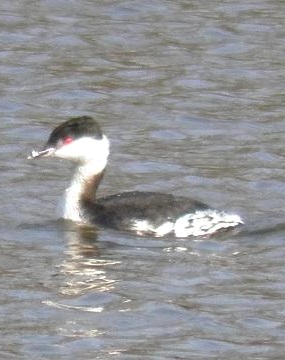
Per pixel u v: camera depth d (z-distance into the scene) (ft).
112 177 65.46
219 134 72.28
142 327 48.78
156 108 75.77
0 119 73.41
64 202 59.21
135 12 90.43
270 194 63.62
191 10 90.94
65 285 52.16
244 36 86.89
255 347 47.34
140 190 63.77
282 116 75.00
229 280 52.95
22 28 87.15
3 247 56.03
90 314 49.62
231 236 57.41
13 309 49.90
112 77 80.43
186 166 67.15
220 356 46.65
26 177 64.90
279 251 55.93
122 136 71.41
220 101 77.15
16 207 60.85
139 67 82.02
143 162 67.51
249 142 71.05
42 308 49.98
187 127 73.15
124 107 75.92
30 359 46.01
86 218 58.49
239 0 92.43
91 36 86.48
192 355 46.65
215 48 85.20
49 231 57.82
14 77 79.77
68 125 59.26
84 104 76.18
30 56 82.99
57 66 81.71
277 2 92.48
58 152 59.11
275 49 85.15
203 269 53.93
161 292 51.70
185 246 56.24
